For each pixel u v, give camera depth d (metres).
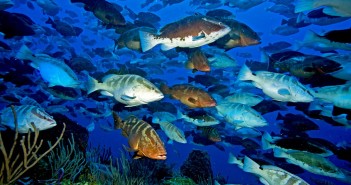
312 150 2.04
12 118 1.65
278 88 1.82
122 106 3.51
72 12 7.93
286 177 1.48
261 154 3.23
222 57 3.35
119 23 2.72
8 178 1.30
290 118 2.95
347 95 1.73
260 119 2.18
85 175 1.96
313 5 1.39
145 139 1.17
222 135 3.74
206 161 3.58
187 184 2.29
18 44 4.78
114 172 2.12
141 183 2.38
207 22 1.56
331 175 1.77
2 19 2.29
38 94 3.82
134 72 3.70
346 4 1.33
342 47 1.98
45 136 2.07
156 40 1.63
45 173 1.74
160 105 3.67
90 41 6.96
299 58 2.38
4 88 3.37
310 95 1.78
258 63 3.29
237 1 5.11
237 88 4.34
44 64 1.96
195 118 2.63
